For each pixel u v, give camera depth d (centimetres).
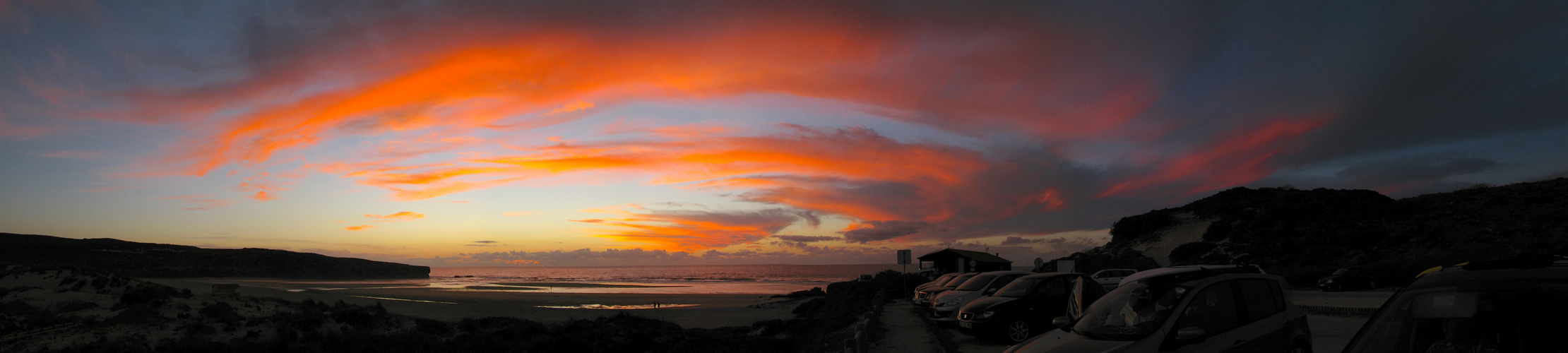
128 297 2131
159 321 1892
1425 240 4275
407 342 1802
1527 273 365
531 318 3434
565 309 4325
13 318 1811
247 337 1800
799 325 2273
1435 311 389
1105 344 652
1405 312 405
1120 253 6147
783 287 10106
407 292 7538
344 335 1834
